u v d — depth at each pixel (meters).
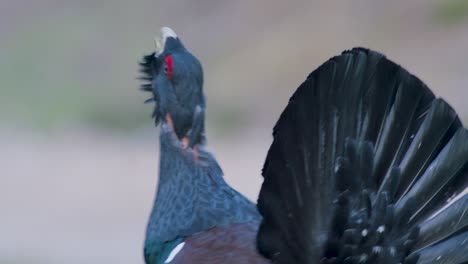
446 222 5.64
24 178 19.59
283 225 5.48
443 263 5.59
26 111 24.14
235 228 5.99
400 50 24.41
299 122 5.43
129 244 16.30
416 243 5.61
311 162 5.46
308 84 5.43
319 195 5.48
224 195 6.25
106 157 20.89
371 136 5.55
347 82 5.48
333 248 5.50
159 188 6.42
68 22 29.09
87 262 15.53
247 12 27.34
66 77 26.23
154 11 28.89
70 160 20.66
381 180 5.56
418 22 24.91
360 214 5.50
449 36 24.25
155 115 6.54
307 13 26.41
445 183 5.67
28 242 16.25
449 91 22.52
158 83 6.46
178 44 6.48
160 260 6.23
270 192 5.43
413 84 5.61
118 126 23.16
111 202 18.19
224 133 22.41
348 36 25.42
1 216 17.52
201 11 28.39
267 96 24.31
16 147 21.56
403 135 5.61
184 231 6.15
